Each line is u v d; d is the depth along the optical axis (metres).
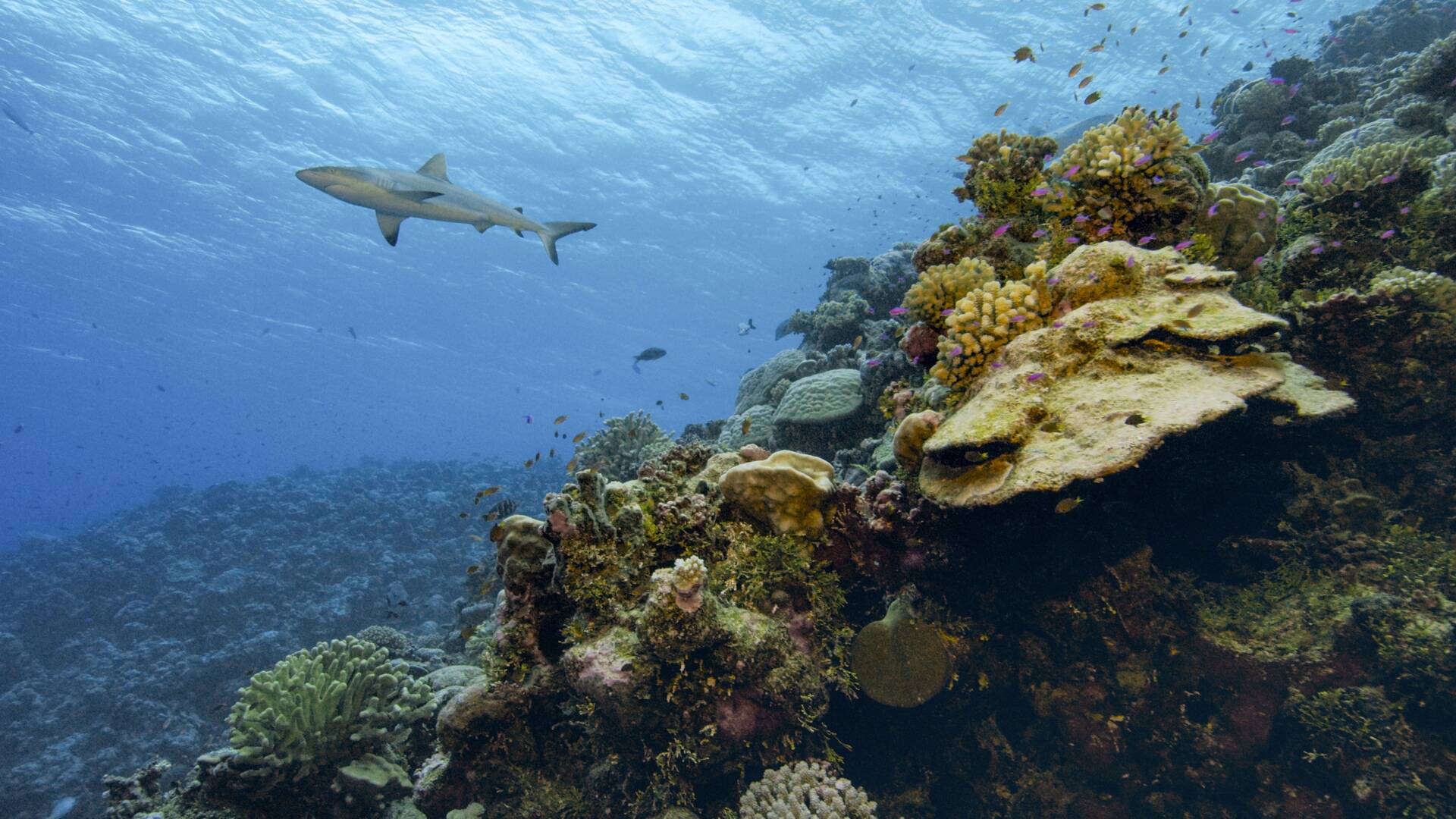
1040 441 4.33
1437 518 5.72
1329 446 6.00
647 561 5.39
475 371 101.62
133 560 19.94
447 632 13.14
